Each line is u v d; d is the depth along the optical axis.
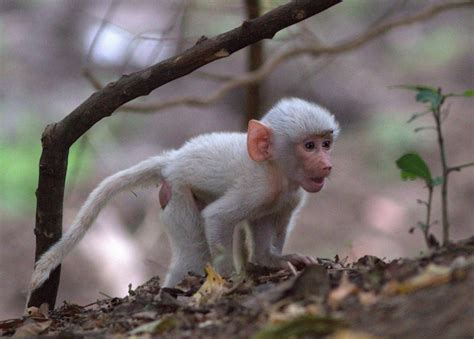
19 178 20.39
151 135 21.52
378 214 20.39
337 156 22.27
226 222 7.93
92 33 22.95
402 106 23.25
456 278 5.05
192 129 21.70
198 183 8.17
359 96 23.39
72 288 17.16
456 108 23.27
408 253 19.23
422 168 7.32
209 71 22.08
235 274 7.34
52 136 7.82
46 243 8.16
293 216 8.45
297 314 5.14
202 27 18.89
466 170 21.28
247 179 7.95
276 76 21.84
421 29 24.83
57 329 6.57
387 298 5.14
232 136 8.40
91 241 17.89
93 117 7.72
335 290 5.48
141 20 20.67
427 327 4.56
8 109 21.89
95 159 20.16
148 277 17.47
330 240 19.81
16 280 18.12
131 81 7.57
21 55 23.03
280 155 7.94
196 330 5.44
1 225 19.42
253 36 7.25
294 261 7.77
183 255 8.33
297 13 7.14
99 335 5.80
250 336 5.01
